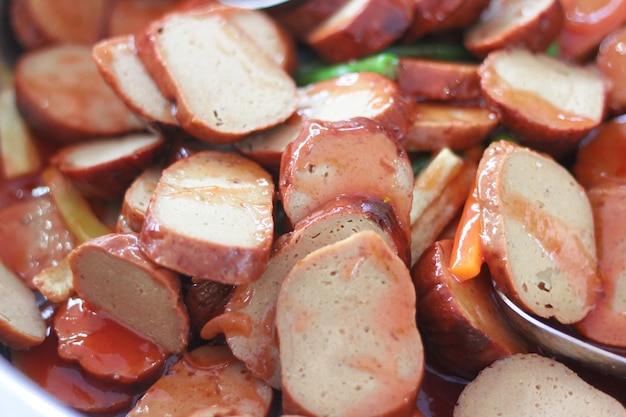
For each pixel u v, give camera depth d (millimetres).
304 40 374
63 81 365
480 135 342
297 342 287
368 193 306
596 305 318
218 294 303
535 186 319
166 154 345
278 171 332
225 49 341
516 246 309
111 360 305
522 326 313
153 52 335
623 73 356
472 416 301
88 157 348
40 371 310
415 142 340
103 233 341
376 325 287
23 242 341
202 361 304
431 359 313
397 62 348
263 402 297
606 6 365
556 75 352
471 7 353
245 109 333
